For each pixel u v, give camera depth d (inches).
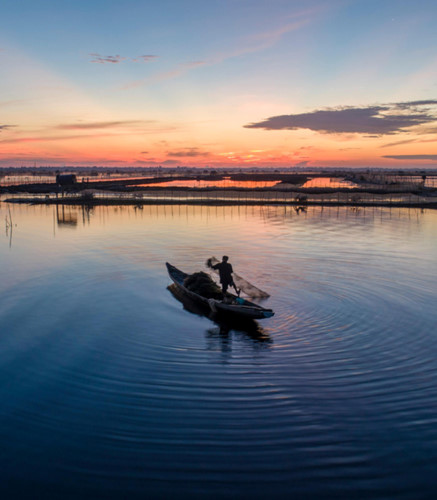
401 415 297.0
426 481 234.1
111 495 224.4
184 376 356.8
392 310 517.3
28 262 796.6
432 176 6146.7
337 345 419.5
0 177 5885.8
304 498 222.2
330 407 307.6
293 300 559.5
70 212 1770.4
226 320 498.9
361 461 249.9
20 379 352.2
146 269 740.0
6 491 227.6
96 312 524.4
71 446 264.1
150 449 260.8
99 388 336.2
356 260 791.1
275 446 263.4
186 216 1601.9
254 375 358.0
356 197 2244.1
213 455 255.0
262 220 1459.2
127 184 4542.3
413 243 975.6
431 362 379.9
